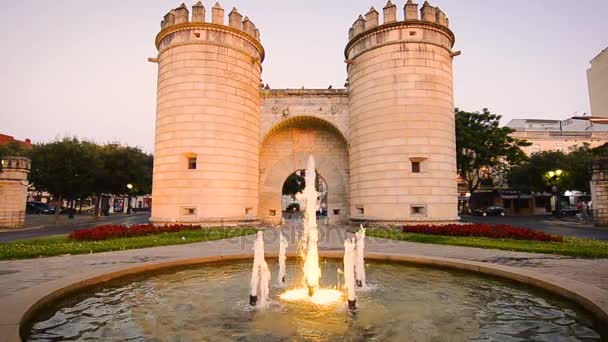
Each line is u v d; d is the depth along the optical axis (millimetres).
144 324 5223
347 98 22312
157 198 18734
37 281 6867
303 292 7215
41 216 41344
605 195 24859
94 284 6832
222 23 19484
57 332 4848
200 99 18562
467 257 9578
